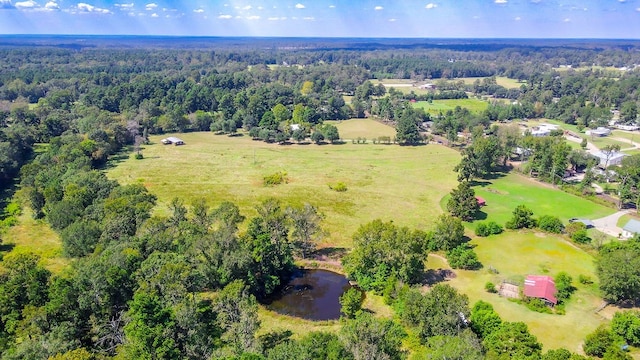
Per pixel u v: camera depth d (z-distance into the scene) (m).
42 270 59.28
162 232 71.69
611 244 76.75
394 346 48.44
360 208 104.88
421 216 100.12
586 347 54.16
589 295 67.94
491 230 89.38
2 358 45.31
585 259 79.25
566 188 115.69
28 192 97.56
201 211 80.56
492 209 103.38
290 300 68.81
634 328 54.69
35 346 47.09
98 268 57.50
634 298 64.19
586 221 93.69
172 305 54.56
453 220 81.94
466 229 92.81
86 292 54.75
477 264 77.44
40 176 110.94
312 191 116.44
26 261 67.69
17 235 89.31
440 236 81.19
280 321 62.34
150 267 58.66
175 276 57.25
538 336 57.91
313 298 69.31
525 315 62.66
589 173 114.75
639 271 62.12
